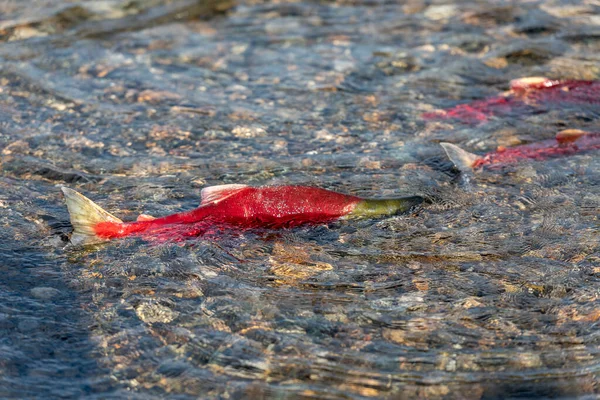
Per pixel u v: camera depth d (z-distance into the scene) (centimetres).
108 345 653
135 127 1062
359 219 830
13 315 687
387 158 979
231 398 596
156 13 1465
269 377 616
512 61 1255
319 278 744
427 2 1498
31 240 802
